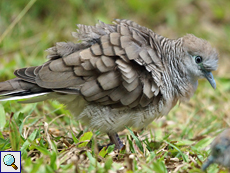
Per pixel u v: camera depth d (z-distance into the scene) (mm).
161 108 9930
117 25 10117
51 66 9234
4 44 15773
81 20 18203
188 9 21594
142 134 11680
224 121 12523
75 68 9141
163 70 9656
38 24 17828
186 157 9141
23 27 16828
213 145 7898
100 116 9633
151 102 9625
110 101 9344
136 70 9320
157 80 9383
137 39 9695
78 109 9844
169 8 21000
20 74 9328
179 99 10664
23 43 16109
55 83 9133
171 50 10164
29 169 7496
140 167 8328
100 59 9125
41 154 8625
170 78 10039
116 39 9453
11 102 11969
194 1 22016
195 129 12250
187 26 20375
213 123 12656
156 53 9742
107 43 9336
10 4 17578
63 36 17109
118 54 9195
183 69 10312
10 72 13883
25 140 9172
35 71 9312
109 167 7844
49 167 7496
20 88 9180
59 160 8297
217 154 7816
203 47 10359
